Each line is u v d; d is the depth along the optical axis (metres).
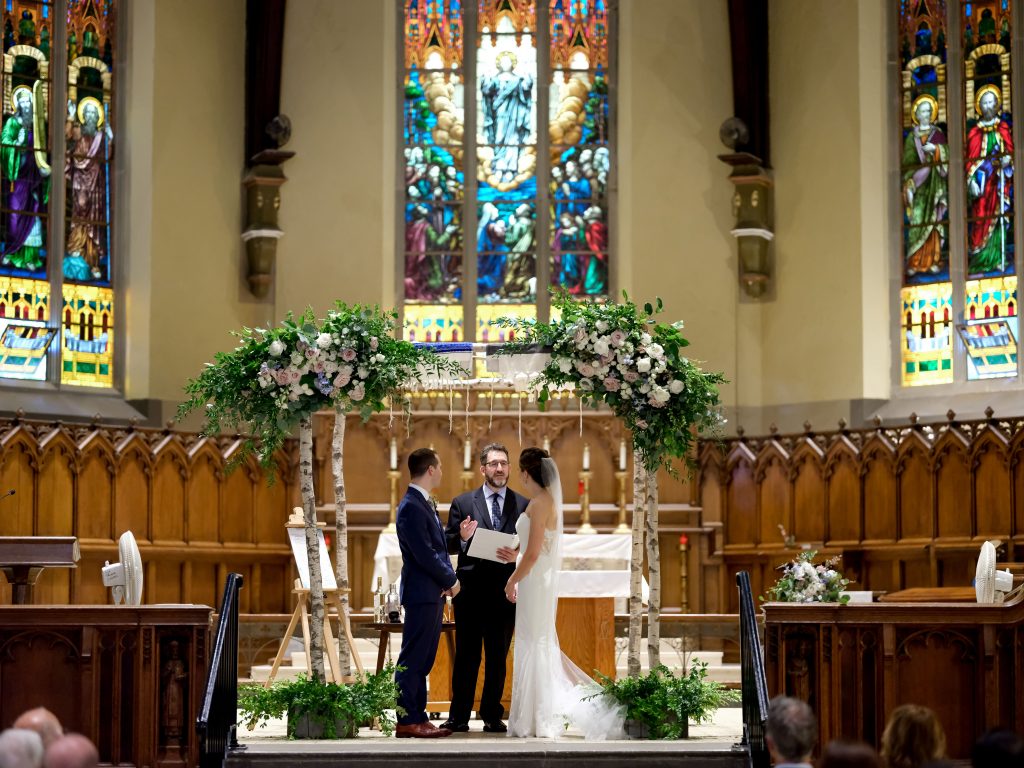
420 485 10.23
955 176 16.86
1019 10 16.45
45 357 16.53
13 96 16.59
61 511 15.53
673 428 10.53
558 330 10.63
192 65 17.47
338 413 10.79
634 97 18.06
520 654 10.20
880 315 17.14
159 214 17.09
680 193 17.97
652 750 9.05
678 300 17.83
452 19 18.31
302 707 9.93
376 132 17.89
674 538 16.86
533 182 18.19
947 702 9.85
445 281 18.06
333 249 17.75
